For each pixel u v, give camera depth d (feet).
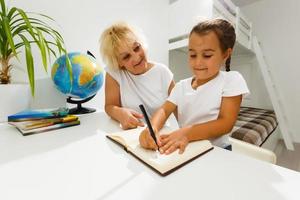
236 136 4.44
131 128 1.98
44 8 3.14
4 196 0.88
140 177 1.04
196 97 2.23
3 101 2.26
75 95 2.75
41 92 3.12
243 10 9.34
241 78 2.07
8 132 1.89
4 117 2.28
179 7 5.39
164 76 3.14
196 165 1.16
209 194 0.88
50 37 3.21
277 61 8.73
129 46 2.63
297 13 8.09
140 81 3.02
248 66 9.37
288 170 1.09
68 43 3.48
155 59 5.38
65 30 3.43
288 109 8.68
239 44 6.83
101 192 0.91
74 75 2.55
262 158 2.21
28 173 1.09
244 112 7.64
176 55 7.03
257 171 1.08
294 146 7.83
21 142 1.60
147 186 0.95
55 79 2.60
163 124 2.15
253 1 8.91
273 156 2.17
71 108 3.13
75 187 0.95
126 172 1.09
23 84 2.42
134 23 4.70
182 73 7.41
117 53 2.72
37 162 1.23
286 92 8.66
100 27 3.94
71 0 3.45
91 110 3.02
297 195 0.85
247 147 2.36
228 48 2.02
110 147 1.48
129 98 2.91
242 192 0.89
